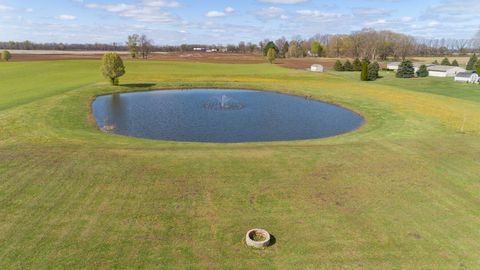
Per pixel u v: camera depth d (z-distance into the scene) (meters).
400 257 8.25
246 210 10.40
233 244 8.68
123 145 17.02
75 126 22.11
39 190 11.27
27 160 13.98
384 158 15.30
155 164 13.87
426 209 10.62
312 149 16.61
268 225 9.61
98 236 8.81
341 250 8.51
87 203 10.50
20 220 9.46
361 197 11.37
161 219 9.74
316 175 13.15
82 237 8.75
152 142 18.25
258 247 8.54
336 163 14.52
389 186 12.25
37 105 27.14
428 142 18.33
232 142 20.61
